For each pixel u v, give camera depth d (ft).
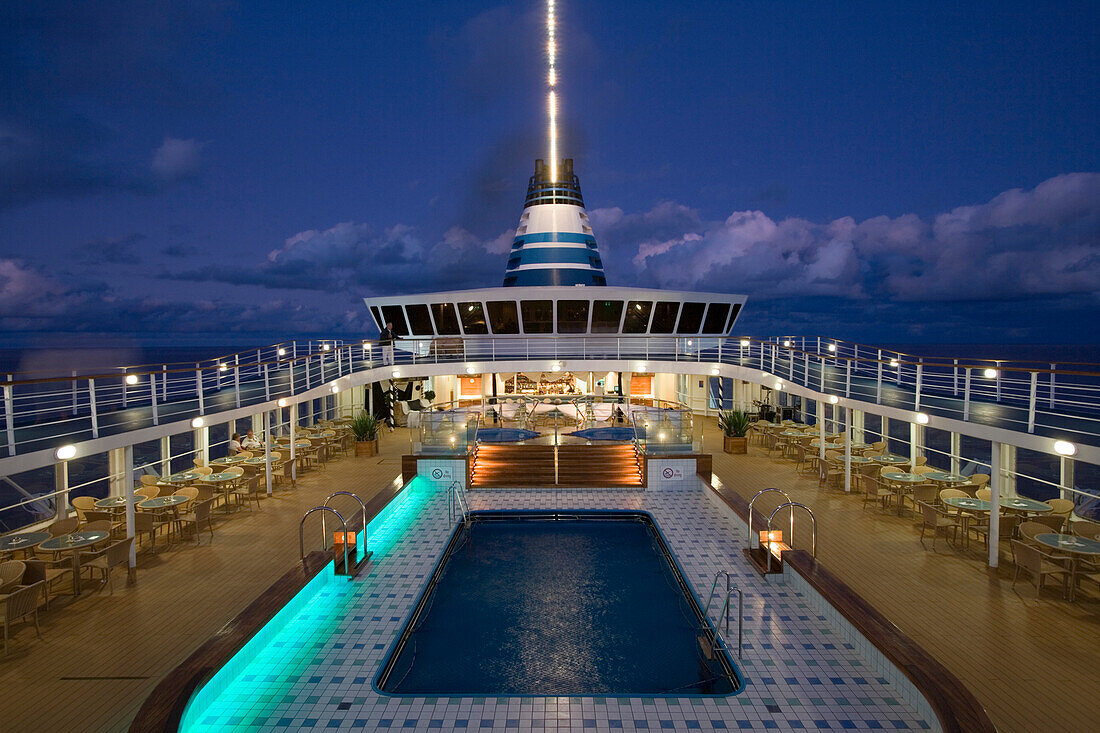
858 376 76.07
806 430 73.31
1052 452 32.96
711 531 47.85
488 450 67.82
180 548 41.70
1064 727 22.70
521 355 92.12
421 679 27.99
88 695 24.81
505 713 24.88
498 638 31.94
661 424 62.39
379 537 46.85
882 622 29.17
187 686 23.59
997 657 27.35
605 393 101.04
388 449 77.61
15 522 101.35
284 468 59.82
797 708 25.12
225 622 31.12
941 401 52.60
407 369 85.56
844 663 28.35
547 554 44.98
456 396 100.99
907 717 24.41
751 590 36.37
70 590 34.76
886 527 45.39
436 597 37.11
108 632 29.99
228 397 58.75
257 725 23.97
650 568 42.09
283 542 42.88
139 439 40.01
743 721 24.34
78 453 35.17
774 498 53.47
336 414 94.89
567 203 101.50
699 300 94.99
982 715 21.97
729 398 101.71
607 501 56.90
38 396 40.32
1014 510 39.88
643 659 29.78
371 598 35.58
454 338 95.20
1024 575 36.24
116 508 43.06
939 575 36.45
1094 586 34.63
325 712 24.84
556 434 64.03
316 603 34.86
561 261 100.78
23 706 24.06
